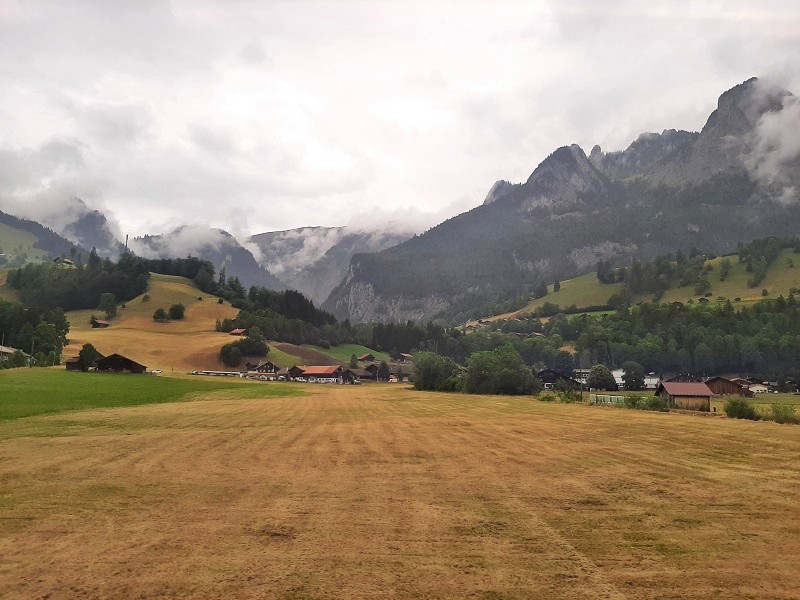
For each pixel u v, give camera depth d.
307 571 12.70
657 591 11.73
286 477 23.69
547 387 148.38
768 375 182.12
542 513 17.92
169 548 14.23
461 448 32.94
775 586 12.05
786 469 26.19
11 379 83.88
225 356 182.38
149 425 43.94
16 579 12.14
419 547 14.47
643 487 21.97
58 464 26.09
